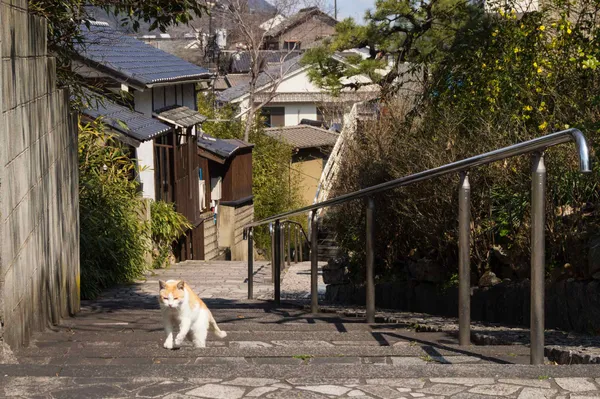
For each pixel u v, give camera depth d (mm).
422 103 11281
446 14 13258
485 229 6934
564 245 5883
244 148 27219
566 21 7922
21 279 5047
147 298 11461
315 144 33750
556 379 3537
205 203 24875
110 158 14617
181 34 48188
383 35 14703
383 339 5594
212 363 4461
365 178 9484
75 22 10602
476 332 5559
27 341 5250
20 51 5215
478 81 8820
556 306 5703
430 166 7648
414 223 7934
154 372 3711
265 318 7551
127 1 10391
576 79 7527
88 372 3723
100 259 13016
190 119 21375
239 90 44344
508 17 9141
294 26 47406
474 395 3348
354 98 30219
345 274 10617
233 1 36312
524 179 6461
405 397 3336
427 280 7922
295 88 45062
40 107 6086
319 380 3580
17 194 4949
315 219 8016
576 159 5984
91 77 16656
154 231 16922
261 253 29281
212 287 13664
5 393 3408
